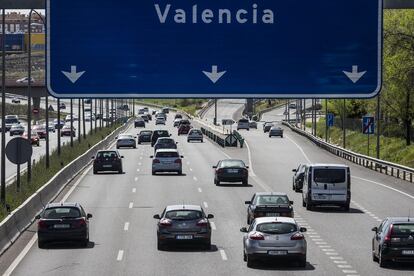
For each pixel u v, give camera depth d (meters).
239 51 33.25
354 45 33.47
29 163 96.31
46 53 33.16
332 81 33.47
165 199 94.88
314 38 33.41
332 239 65.56
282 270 51.28
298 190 103.69
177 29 33.22
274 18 33.31
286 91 33.34
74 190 105.12
